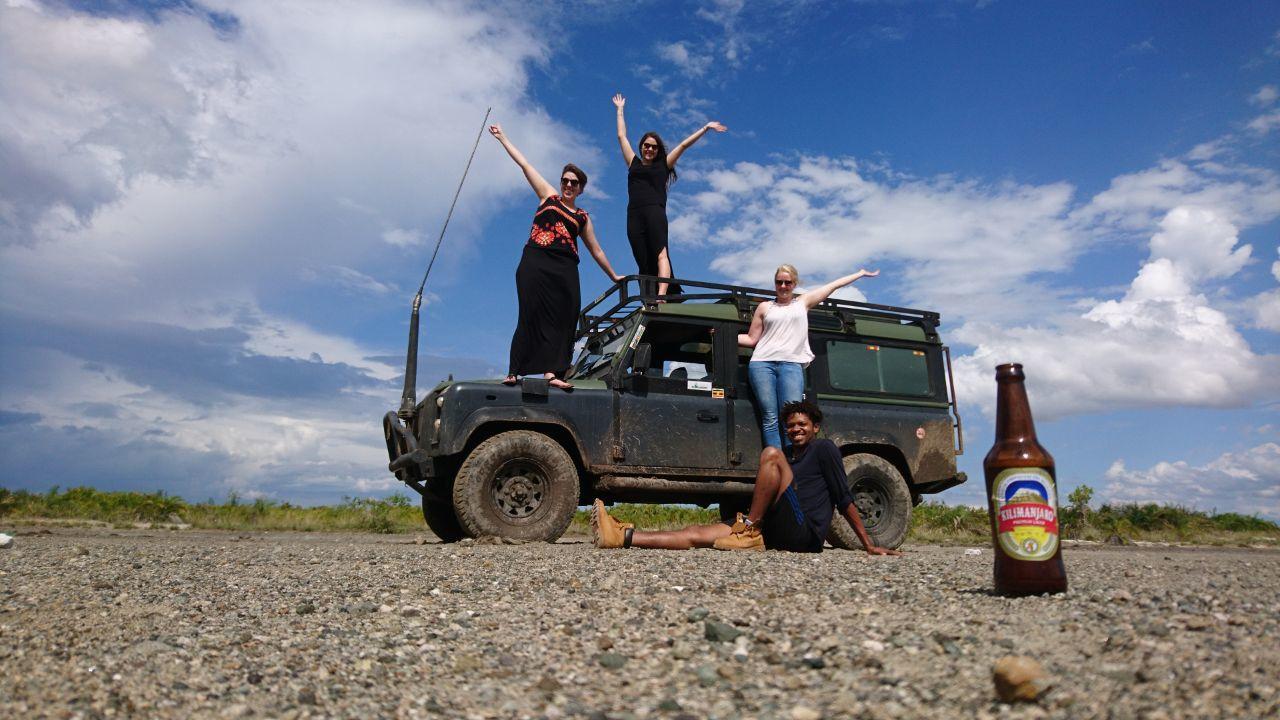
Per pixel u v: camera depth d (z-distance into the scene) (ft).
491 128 23.32
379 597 10.29
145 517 36.09
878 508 23.63
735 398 23.48
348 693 5.85
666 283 24.18
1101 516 38.32
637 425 22.45
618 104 27.04
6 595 10.71
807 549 17.31
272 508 37.50
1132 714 4.30
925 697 4.95
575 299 22.45
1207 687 4.63
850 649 6.25
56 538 24.16
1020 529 8.15
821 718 4.76
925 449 24.76
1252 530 39.83
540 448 21.38
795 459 18.19
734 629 7.13
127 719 5.29
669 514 34.78
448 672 6.40
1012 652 5.83
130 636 7.87
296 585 11.71
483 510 20.84
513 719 5.13
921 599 8.45
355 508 37.32
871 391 24.70
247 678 6.22
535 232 22.47
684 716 4.96
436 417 22.27
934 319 26.63
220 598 10.49
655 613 8.45
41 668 6.49
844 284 24.03
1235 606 7.25
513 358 22.34
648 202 25.32
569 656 6.75
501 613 8.91
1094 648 5.74
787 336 22.81
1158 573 11.05
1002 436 8.41
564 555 15.98
